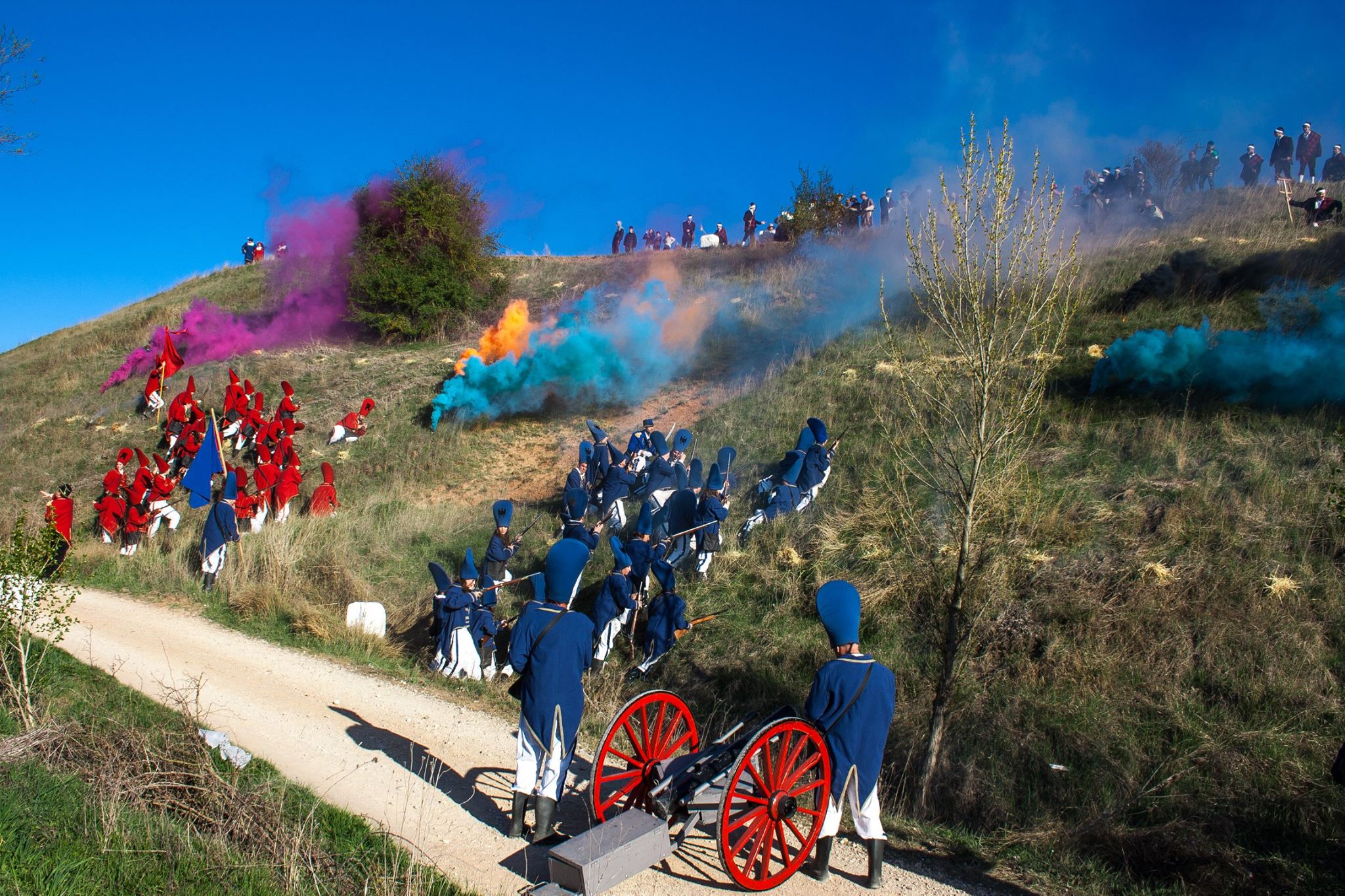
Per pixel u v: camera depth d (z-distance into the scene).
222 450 20.14
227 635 10.86
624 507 14.12
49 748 6.46
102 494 18.91
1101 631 8.54
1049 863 6.07
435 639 10.21
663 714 5.97
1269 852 6.00
